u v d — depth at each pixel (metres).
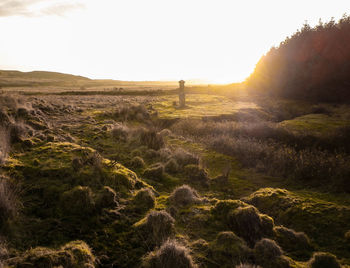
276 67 28.61
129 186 4.64
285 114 20.08
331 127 13.38
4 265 2.47
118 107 16.39
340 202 4.65
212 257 3.02
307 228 3.85
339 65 22.83
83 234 3.26
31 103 11.39
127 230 3.48
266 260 2.96
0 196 3.32
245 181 6.19
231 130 11.18
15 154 5.11
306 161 6.86
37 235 3.11
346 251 3.29
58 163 4.65
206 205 4.38
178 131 11.84
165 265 2.77
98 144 7.66
